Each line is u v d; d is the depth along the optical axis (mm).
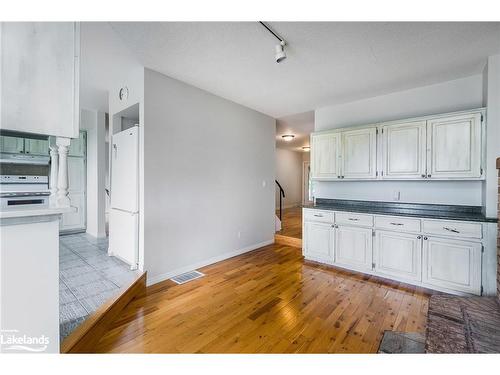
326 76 2848
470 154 2518
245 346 1707
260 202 4391
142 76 2646
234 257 3791
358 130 3324
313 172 3807
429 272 2578
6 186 1346
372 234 2977
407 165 2924
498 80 2346
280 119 4840
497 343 1227
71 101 1371
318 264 3467
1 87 1145
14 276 1160
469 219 2357
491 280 2254
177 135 2982
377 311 2188
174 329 1906
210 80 2988
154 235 2748
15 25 1184
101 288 2277
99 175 4473
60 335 1560
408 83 3016
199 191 3270
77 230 4734
